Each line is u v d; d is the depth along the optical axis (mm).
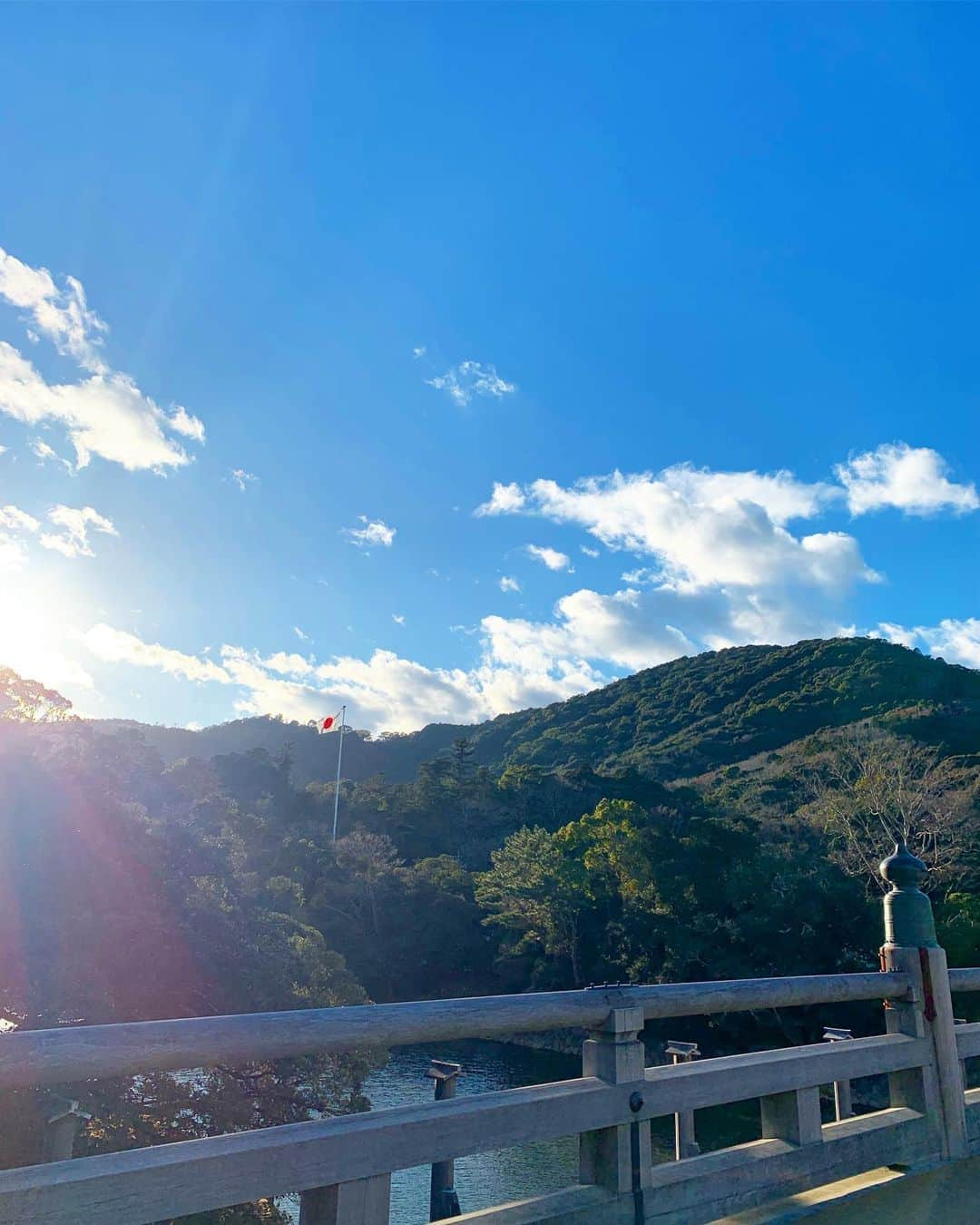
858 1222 2920
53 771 13078
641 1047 2787
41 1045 1755
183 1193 1853
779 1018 32000
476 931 47938
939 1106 3814
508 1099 2434
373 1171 2129
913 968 3951
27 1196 1688
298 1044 2098
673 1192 2729
